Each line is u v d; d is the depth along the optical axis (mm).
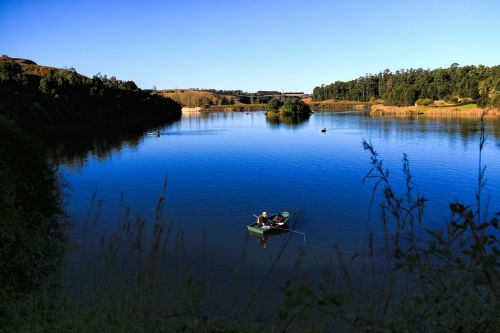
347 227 24469
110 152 60969
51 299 9086
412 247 4660
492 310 4176
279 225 24375
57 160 52500
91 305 7742
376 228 23422
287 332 6180
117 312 6680
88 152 61031
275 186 36219
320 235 23281
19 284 10648
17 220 13164
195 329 6680
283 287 4586
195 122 132375
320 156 52656
